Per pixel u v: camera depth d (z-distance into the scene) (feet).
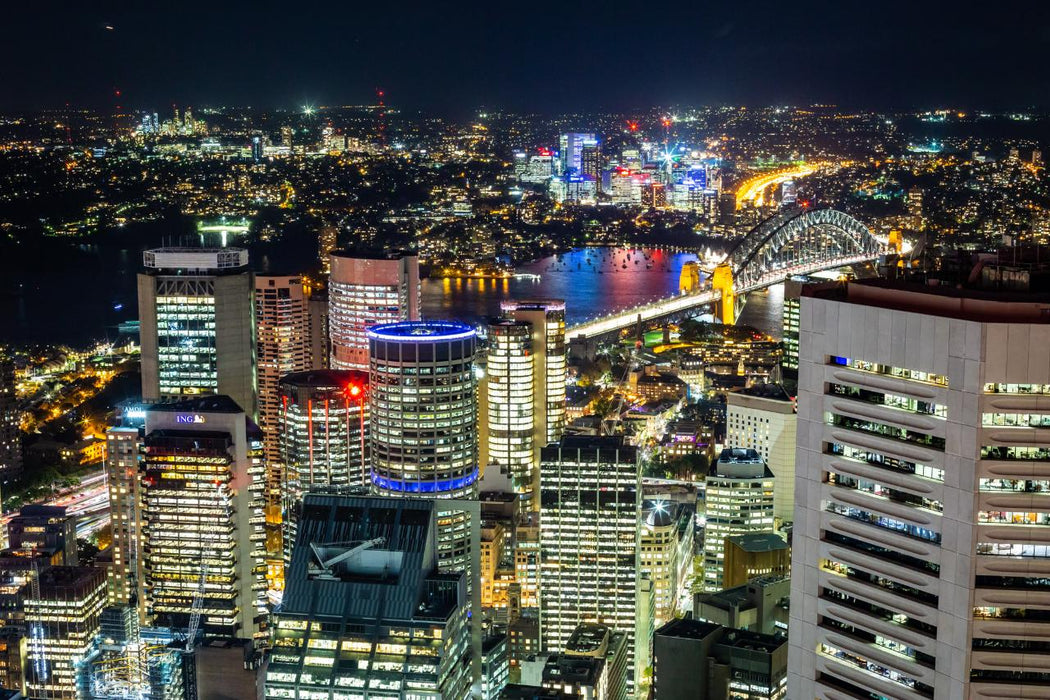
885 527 541.75
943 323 508.53
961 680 520.83
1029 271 521.24
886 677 548.72
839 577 559.79
